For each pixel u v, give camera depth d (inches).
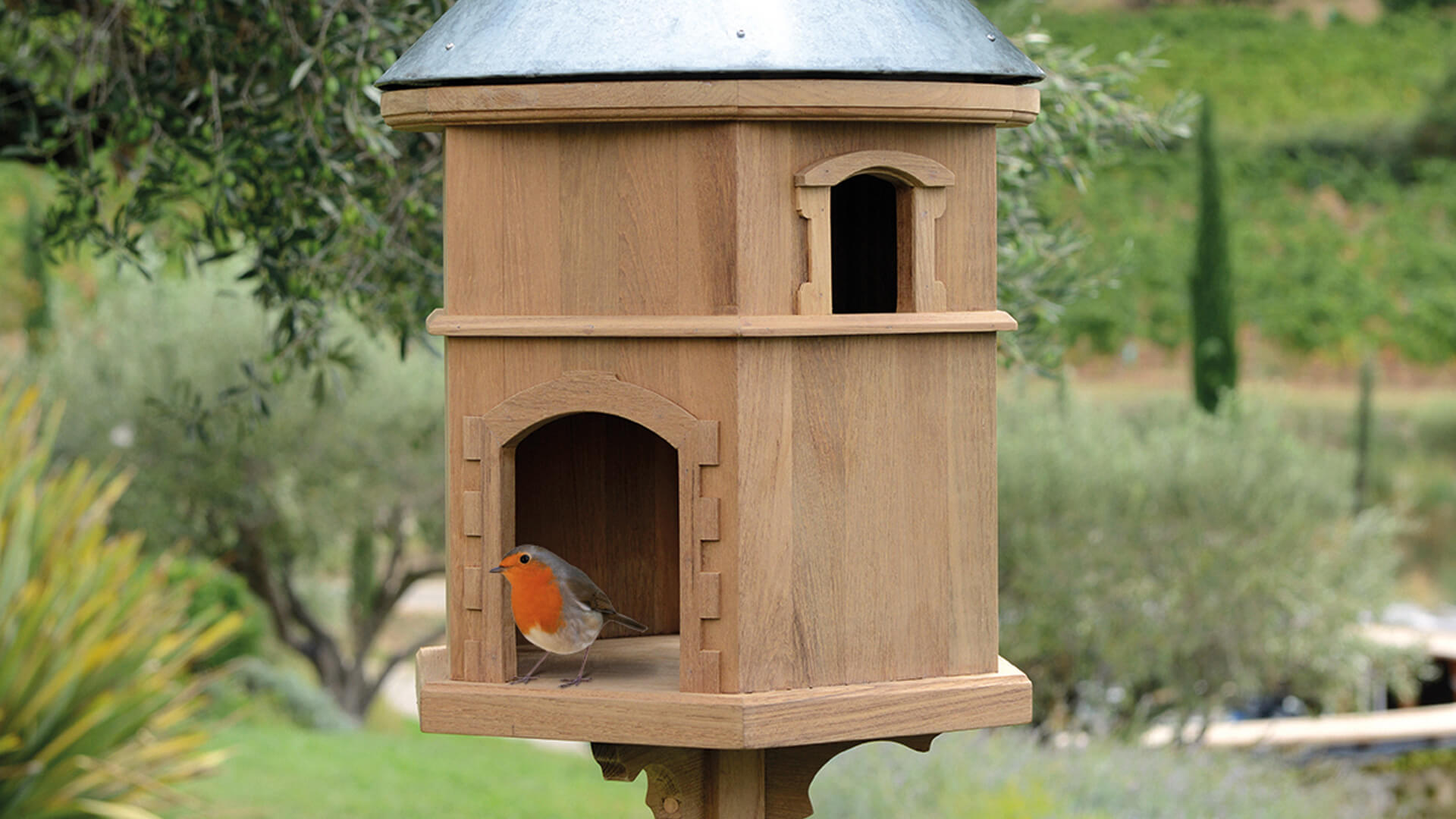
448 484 158.6
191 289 705.0
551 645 152.3
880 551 151.9
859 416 150.3
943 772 446.6
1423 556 1141.7
